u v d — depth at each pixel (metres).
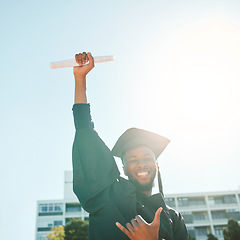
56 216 53.75
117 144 2.56
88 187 1.99
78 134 2.11
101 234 1.91
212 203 54.34
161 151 2.68
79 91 2.30
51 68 2.32
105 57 2.34
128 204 2.00
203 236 52.34
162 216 2.24
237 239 40.88
